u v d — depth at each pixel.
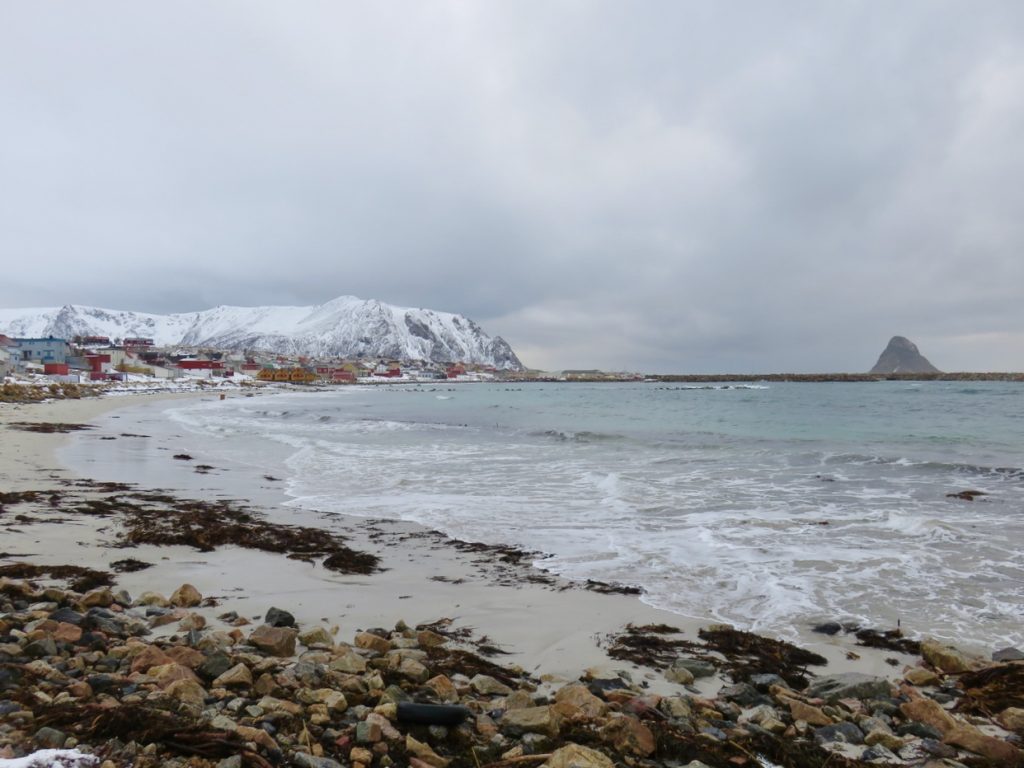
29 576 7.40
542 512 12.59
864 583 8.15
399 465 19.64
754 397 81.25
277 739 3.74
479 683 4.96
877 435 29.62
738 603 7.48
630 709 4.61
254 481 16.42
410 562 9.06
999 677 5.43
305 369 192.00
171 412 50.16
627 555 9.49
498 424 39.00
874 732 4.45
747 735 4.34
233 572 8.25
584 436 29.02
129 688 4.18
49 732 3.43
